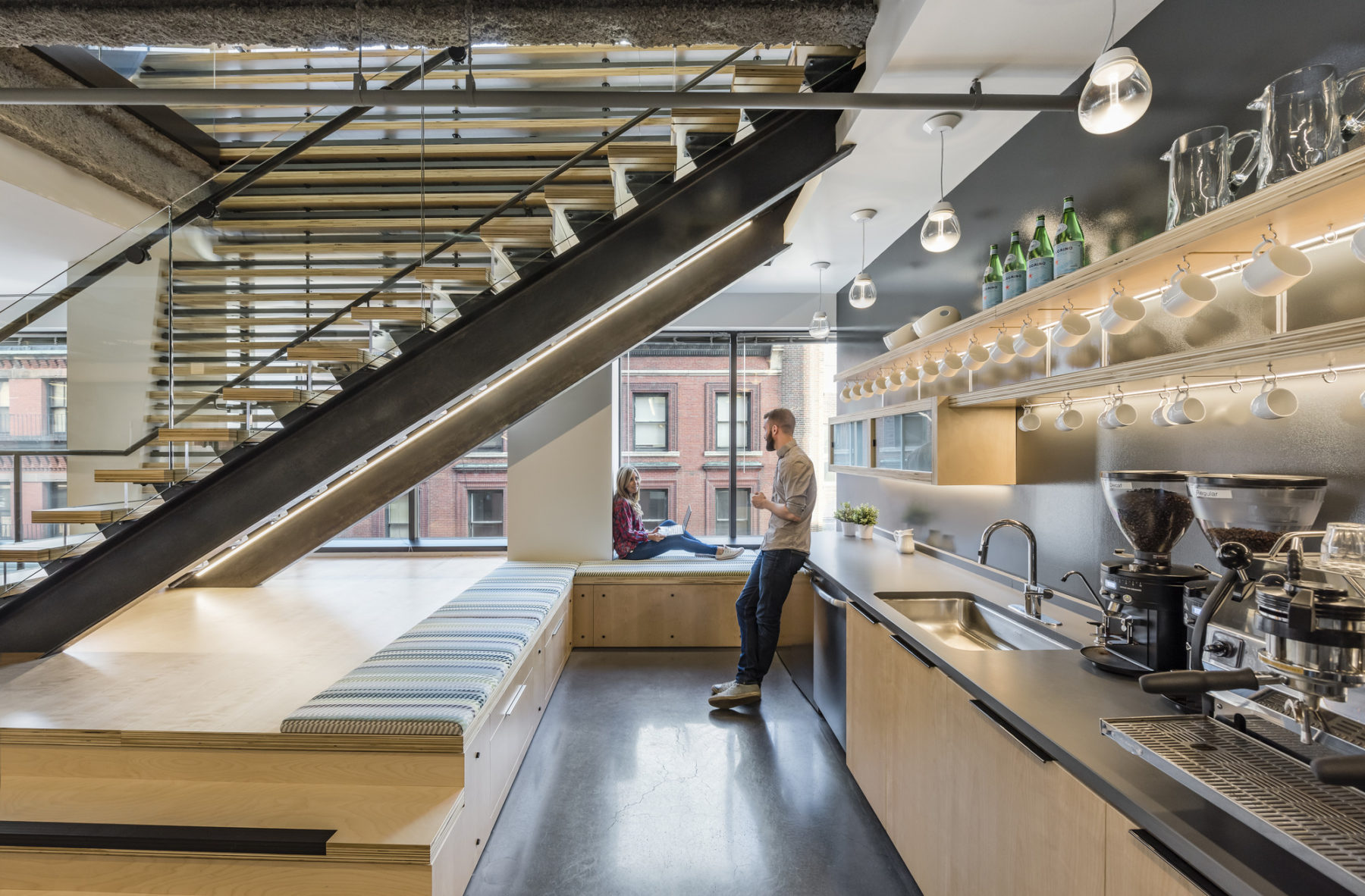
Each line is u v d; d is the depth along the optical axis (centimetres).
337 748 219
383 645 335
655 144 297
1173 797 109
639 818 258
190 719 235
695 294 396
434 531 590
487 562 550
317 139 332
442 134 361
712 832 249
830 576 319
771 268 491
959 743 177
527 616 336
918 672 207
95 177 378
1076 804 126
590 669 432
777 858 234
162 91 212
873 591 283
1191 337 190
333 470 306
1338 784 76
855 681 279
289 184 341
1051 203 258
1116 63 130
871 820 257
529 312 310
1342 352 124
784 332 588
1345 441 148
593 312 311
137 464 299
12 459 298
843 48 276
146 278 298
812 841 243
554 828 252
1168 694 105
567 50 365
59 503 298
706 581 475
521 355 310
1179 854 101
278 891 189
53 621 305
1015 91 246
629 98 218
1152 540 164
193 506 304
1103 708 148
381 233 306
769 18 247
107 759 225
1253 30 169
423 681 248
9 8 240
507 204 300
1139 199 211
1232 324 175
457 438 424
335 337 296
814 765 301
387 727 217
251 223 305
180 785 220
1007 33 211
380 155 358
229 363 300
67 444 298
